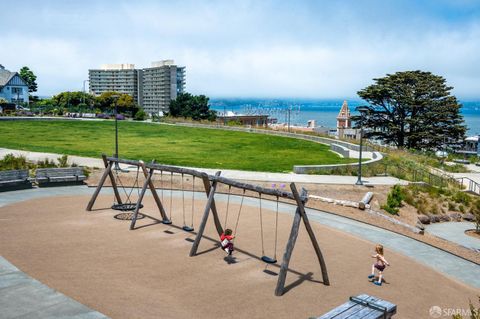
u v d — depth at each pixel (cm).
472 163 5228
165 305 990
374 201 2345
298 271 1270
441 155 5897
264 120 13838
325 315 796
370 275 1241
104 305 968
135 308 962
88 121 7181
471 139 7850
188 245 1455
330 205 2205
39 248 1352
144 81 15800
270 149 4191
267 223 1805
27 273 1138
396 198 2328
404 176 3119
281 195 1224
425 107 6812
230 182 1370
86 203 2016
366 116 7031
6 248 1339
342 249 1517
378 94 6850
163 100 14875
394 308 831
